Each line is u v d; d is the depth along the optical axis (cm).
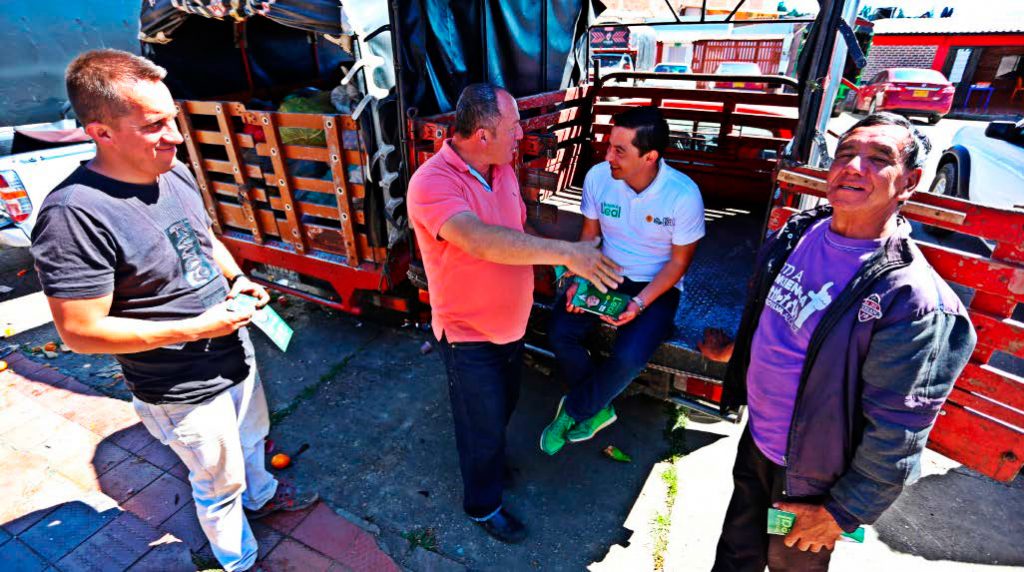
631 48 771
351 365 373
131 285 170
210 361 193
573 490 273
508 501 267
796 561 175
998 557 236
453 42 351
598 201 257
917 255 134
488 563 237
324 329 417
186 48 416
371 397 341
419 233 207
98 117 151
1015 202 450
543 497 269
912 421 131
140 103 152
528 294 223
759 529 190
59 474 284
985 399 182
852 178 133
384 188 313
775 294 162
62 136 479
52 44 532
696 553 240
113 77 148
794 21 448
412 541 247
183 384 187
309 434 312
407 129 302
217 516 214
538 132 386
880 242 139
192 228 188
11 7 500
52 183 461
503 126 190
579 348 261
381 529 253
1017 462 181
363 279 359
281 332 215
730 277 340
